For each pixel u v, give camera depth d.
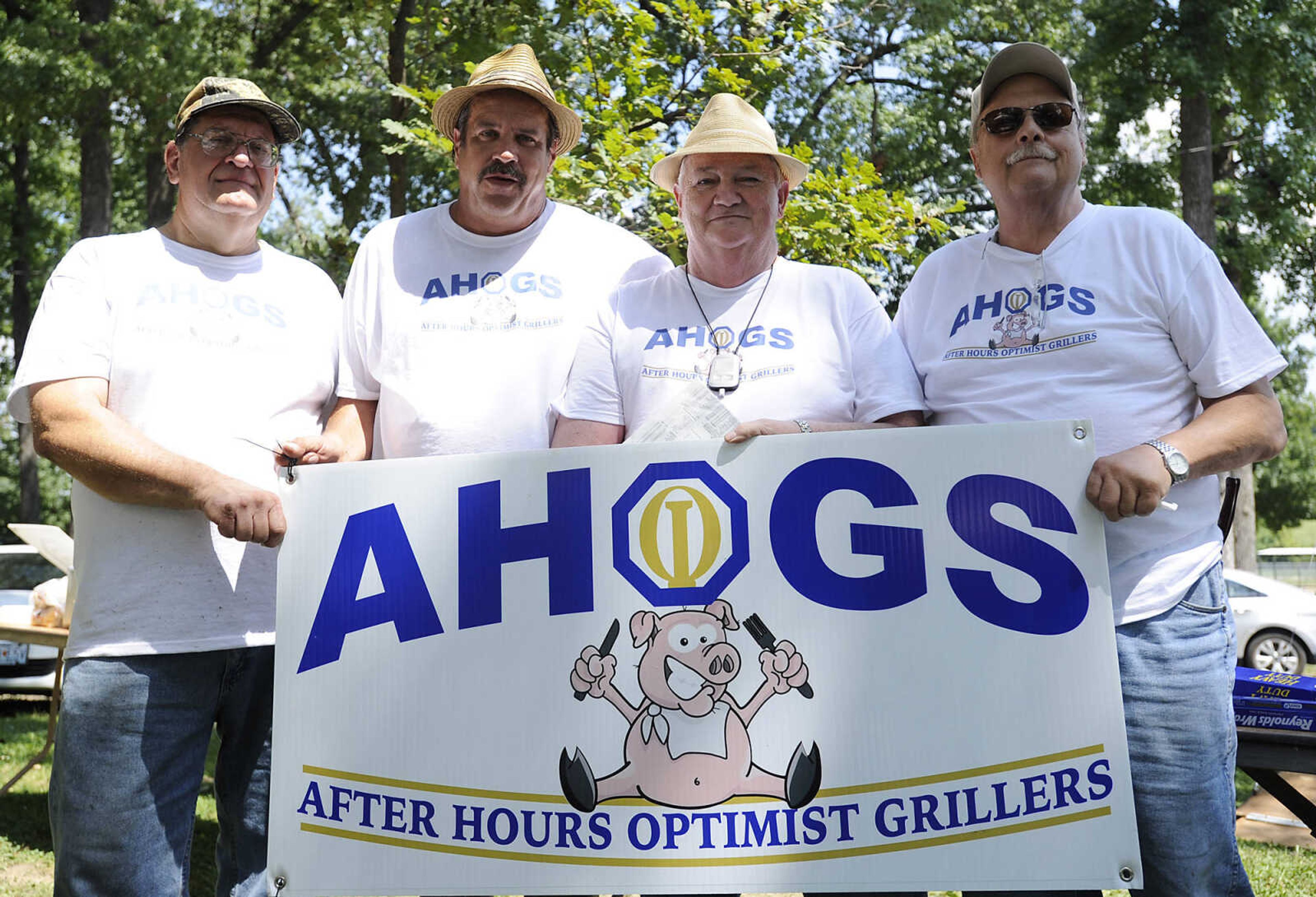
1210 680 2.54
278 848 2.54
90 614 2.74
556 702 2.51
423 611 2.57
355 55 18.03
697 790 2.46
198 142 2.91
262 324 2.96
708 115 2.99
